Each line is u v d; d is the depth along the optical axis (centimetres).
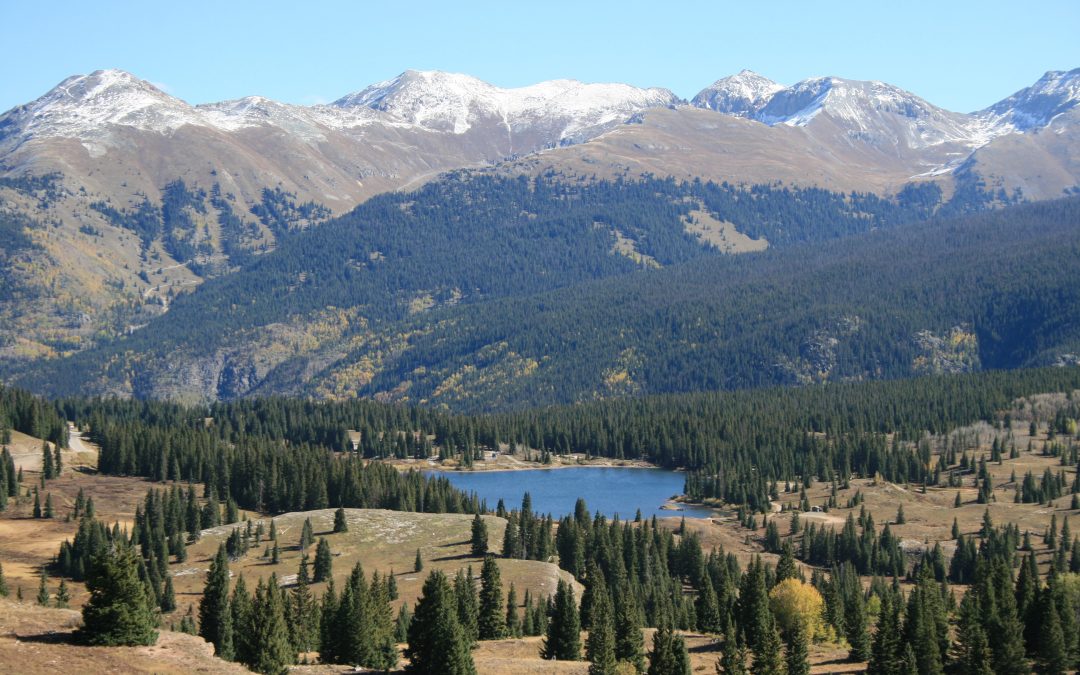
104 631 8531
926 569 15425
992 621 12988
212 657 8825
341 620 11938
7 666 7694
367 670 11012
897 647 12700
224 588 12712
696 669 12938
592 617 13012
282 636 10875
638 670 12375
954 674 12975
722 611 15338
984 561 15388
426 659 11031
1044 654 12975
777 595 14938
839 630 15012
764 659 12412
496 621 14562
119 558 8762
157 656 8544
